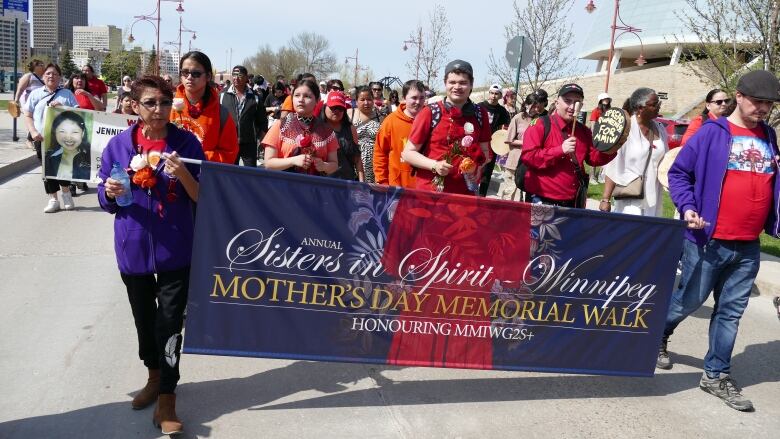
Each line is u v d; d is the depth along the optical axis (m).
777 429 4.13
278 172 3.69
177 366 3.66
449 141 4.48
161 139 3.72
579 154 5.15
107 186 3.44
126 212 3.61
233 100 9.23
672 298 4.76
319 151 5.06
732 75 10.41
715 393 4.50
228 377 4.39
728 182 4.31
